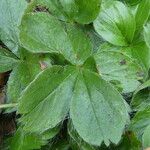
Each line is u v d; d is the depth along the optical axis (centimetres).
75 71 14
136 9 16
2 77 15
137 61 15
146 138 13
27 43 13
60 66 13
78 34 15
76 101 13
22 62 14
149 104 14
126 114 13
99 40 16
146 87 15
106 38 15
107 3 16
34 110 13
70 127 14
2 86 15
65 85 13
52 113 13
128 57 15
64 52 14
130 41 16
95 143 13
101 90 13
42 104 13
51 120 13
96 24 15
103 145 14
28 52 14
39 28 14
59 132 15
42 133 14
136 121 14
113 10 16
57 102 13
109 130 13
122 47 15
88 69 14
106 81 13
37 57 14
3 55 14
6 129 15
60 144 15
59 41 14
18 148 14
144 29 15
